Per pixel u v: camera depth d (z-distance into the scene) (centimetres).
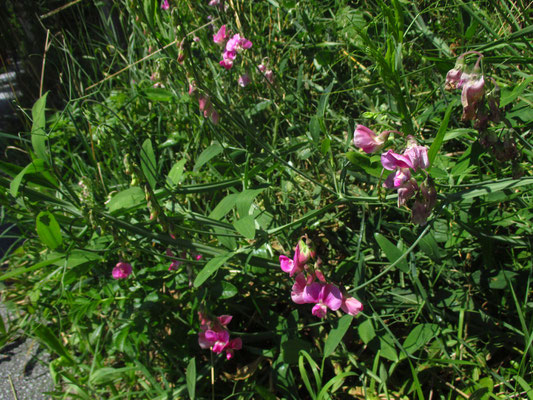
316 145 37
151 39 46
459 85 28
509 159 29
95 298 38
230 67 45
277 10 53
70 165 58
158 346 37
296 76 55
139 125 55
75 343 41
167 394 34
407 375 33
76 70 71
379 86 44
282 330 36
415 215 28
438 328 31
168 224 32
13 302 48
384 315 34
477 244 36
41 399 41
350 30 47
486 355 33
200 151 51
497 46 35
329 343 30
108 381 36
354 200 35
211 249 35
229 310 40
